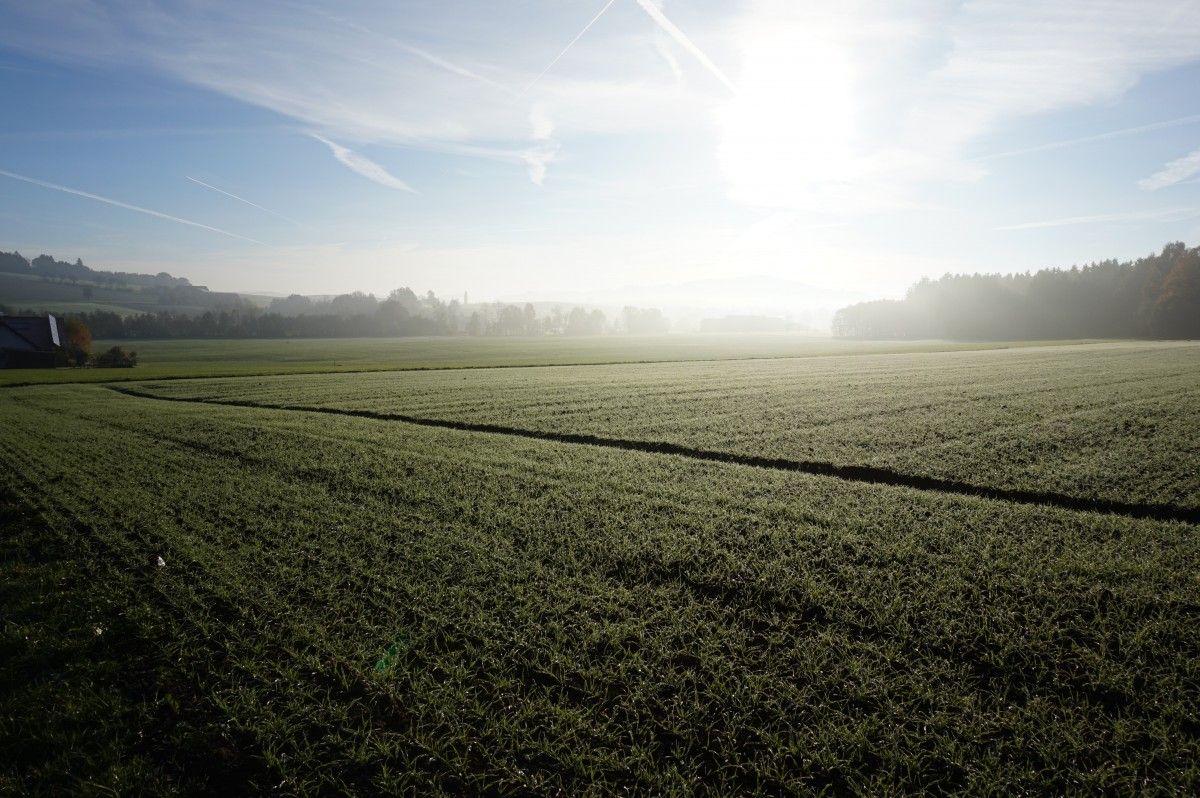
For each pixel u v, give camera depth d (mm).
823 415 23750
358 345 135125
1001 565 9047
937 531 10648
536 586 8719
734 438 19719
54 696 6387
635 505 12547
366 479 15016
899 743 5512
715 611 7871
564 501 12820
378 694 6383
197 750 5676
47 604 8469
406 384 40906
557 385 38094
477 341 159750
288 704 6195
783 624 7539
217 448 19500
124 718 6117
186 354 106312
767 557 9664
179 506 12922
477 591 8594
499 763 5344
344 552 10109
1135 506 12258
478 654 7043
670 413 25344
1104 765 5109
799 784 5016
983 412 23125
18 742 5734
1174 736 5441
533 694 6344
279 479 15312
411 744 5707
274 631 7641
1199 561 9109
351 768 5438
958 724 5617
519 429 22672
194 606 8375
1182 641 6973
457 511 12375
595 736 5688
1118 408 23062
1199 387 28703
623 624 7574
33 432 23297
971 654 6867
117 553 10305
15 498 13914
